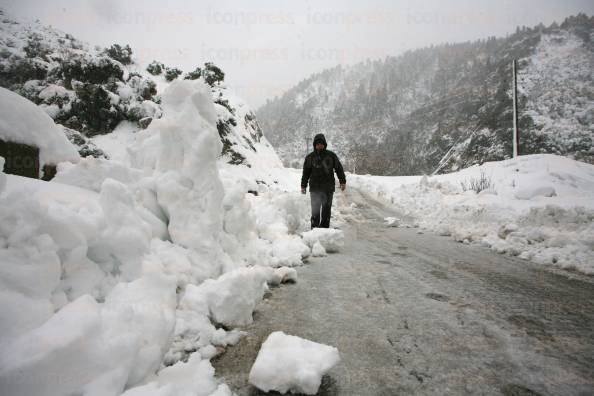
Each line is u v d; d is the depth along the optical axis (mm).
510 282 2637
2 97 2451
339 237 3900
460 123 115062
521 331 1741
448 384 1271
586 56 113000
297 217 5242
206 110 2432
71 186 2051
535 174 11648
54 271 1223
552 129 81188
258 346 1565
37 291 1150
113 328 1133
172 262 1936
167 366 1332
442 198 9586
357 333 1707
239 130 20734
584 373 1354
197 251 2154
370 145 142750
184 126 2279
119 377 993
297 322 1840
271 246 3414
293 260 3154
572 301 2199
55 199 1688
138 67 23375
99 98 14617
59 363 891
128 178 2279
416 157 114125
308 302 2156
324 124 199625
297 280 2658
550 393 1222
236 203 2824
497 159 80062
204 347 1484
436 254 3754
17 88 15797
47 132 2689
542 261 3332
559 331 1745
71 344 917
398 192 12781
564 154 74500
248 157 19016
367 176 25031
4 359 840
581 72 104062
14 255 1154
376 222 7121
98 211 1736
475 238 4586
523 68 117375
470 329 1765
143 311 1276
